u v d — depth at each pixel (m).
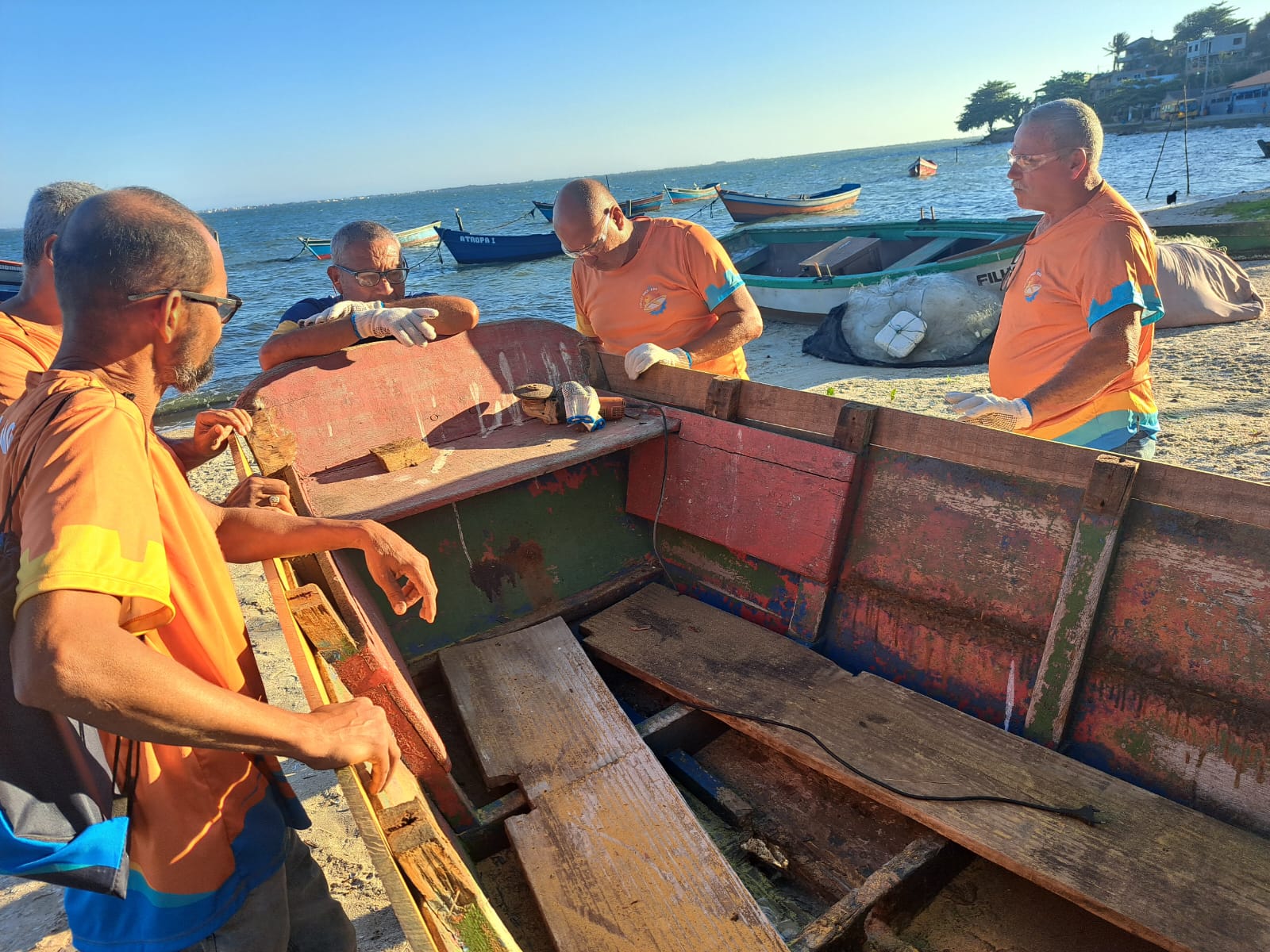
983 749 2.26
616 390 3.82
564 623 3.09
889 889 1.94
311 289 31.12
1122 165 50.66
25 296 2.90
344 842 2.96
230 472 7.42
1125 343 2.64
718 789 2.48
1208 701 2.04
